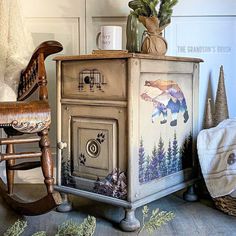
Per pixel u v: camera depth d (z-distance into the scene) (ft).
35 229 4.32
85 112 4.64
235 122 5.27
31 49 5.72
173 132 4.99
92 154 4.62
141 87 4.37
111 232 4.24
